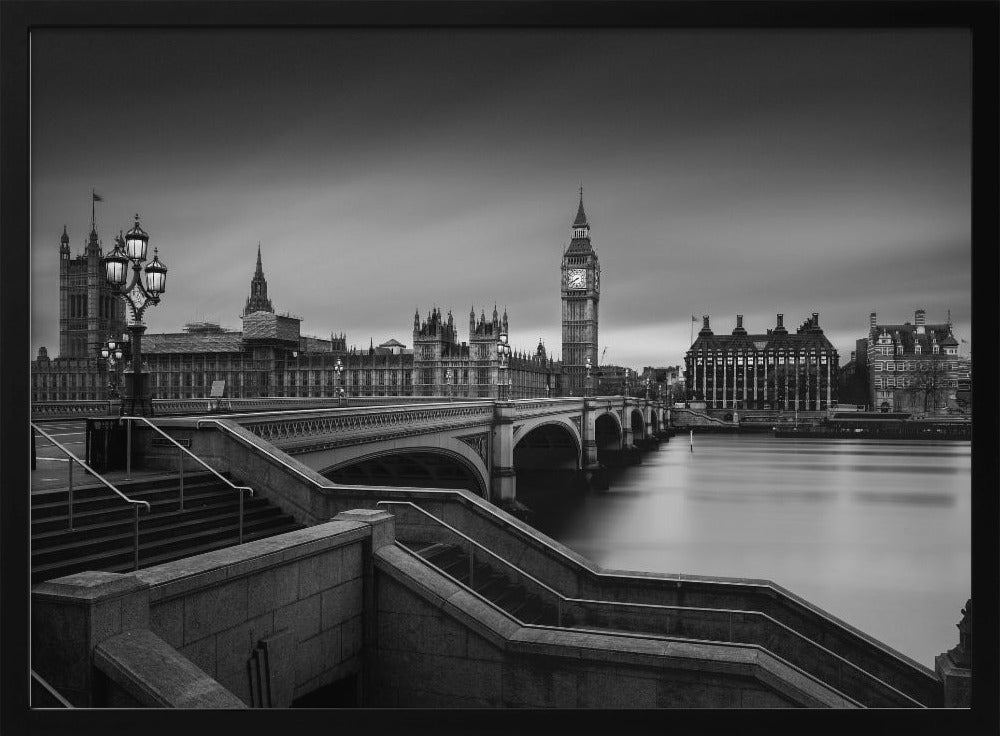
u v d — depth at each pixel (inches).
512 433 2162.9
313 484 623.8
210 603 348.8
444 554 603.5
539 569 606.9
